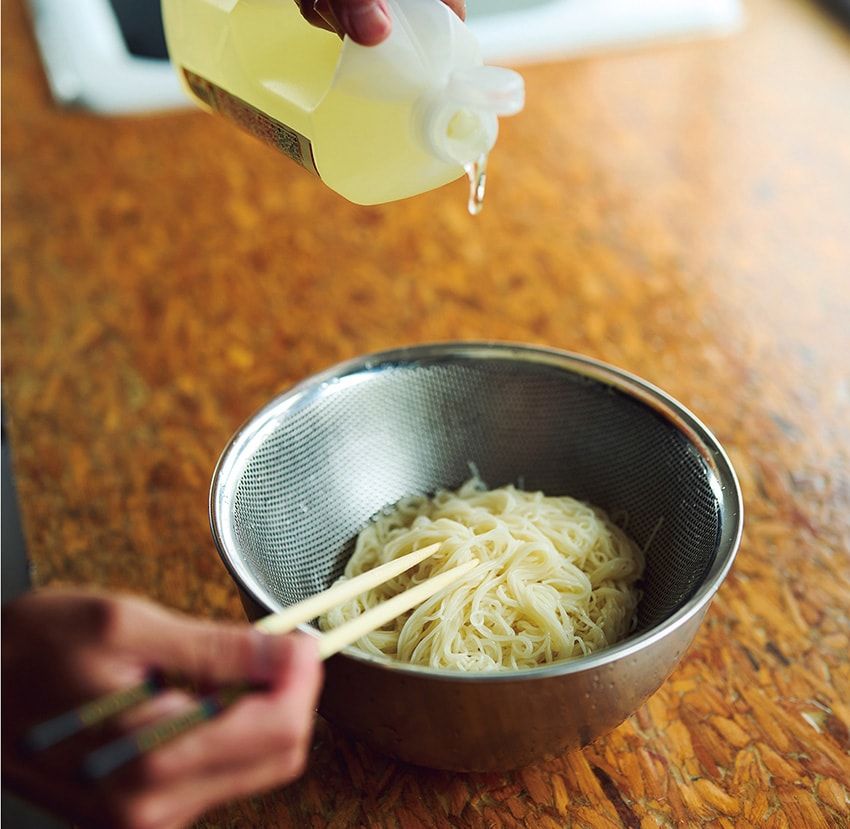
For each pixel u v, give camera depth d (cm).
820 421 123
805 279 152
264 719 49
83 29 219
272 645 52
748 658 90
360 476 95
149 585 102
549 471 98
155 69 212
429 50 72
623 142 192
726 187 178
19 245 167
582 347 137
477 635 82
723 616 95
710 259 158
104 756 46
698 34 234
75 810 50
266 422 85
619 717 69
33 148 195
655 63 222
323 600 69
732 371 132
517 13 237
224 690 52
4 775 50
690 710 85
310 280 155
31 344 143
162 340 142
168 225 171
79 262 162
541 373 94
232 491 79
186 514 112
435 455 98
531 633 83
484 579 85
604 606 86
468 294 150
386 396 94
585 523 91
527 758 70
